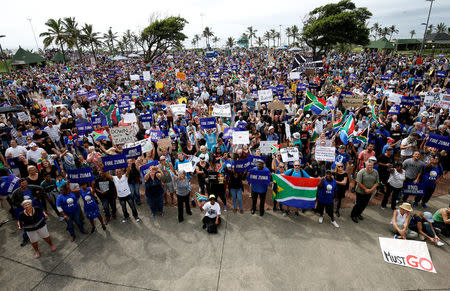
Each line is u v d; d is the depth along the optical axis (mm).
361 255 6148
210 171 7461
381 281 5473
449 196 8422
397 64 34562
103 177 7172
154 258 6273
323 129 11070
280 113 13789
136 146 7887
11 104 20047
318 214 7777
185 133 10586
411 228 6617
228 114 12398
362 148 9664
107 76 32188
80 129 11258
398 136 10000
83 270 5996
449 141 7984
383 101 14781
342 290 5297
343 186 7133
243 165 7398
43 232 6355
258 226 7285
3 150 11492
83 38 64312
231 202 8562
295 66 22266
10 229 7551
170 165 8359
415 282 5430
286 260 6078
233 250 6434
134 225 7496
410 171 7660
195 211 8102
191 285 5527
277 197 7555
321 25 38281
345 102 13734
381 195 8594
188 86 24375
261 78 30500
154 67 44625
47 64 56906
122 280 5703
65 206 6602
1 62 49844
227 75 30000
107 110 15047
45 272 5973
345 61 42969
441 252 6168
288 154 8156
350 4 41125
